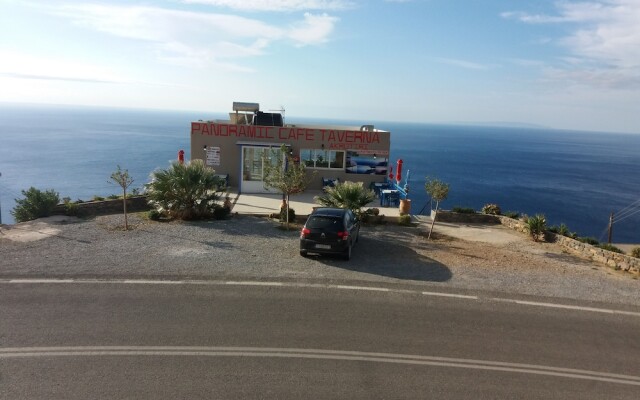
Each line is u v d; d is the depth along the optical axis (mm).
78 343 6848
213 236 14508
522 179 105688
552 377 6531
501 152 192625
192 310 8336
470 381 6273
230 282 10062
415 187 80125
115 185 75812
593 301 10070
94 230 14648
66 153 124500
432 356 6965
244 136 23469
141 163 105312
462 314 8836
